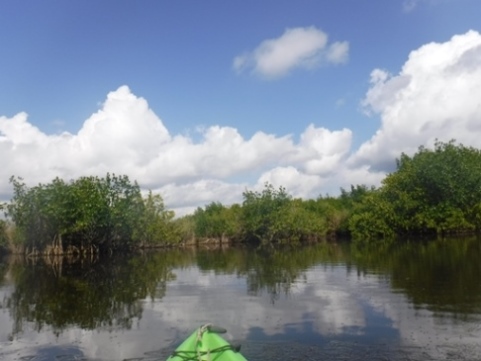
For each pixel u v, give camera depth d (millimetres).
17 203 51906
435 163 55719
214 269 29578
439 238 52219
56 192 51656
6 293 21734
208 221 73812
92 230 54062
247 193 70875
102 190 55688
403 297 16219
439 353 9898
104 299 18953
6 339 12609
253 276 24750
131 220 58438
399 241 51562
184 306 16688
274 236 69938
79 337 12617
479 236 51500
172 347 11383
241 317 14359
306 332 12156
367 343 10891
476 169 55219
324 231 72250
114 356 10789
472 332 11312
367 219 61438
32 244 53969
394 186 59500
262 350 10695
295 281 21906
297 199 73500
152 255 49812
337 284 20250
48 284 24828
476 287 17297
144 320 14539
